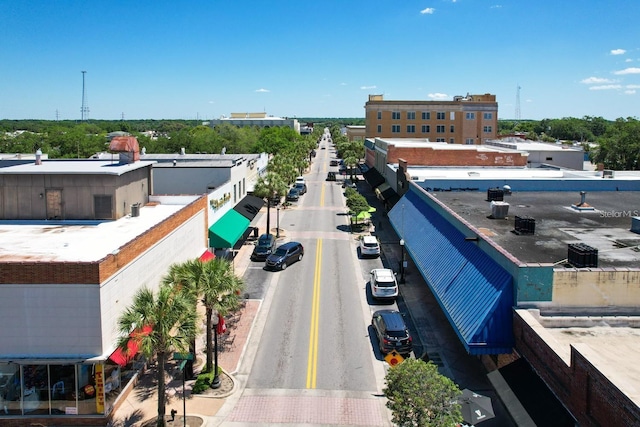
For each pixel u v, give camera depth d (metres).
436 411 14.98
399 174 55.22
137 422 19.66
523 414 16.27
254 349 25.72
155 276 25.31
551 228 28.78
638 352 16.89
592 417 14.53
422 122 115.06
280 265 38.97
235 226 42.66
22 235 25.19
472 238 25.64
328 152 185.62
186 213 31.09
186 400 21.00
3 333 18.94
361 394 21.53
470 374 23.12
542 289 19.78
